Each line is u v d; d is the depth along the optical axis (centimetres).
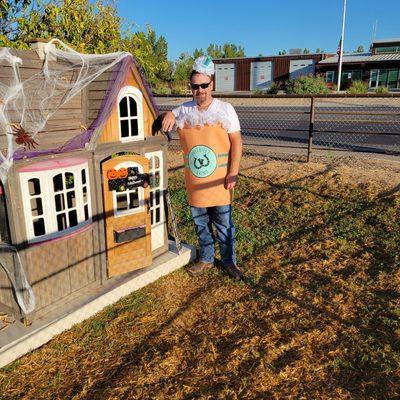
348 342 348
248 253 541
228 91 4469
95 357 339
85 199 389
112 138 400
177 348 348
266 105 2294
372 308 398
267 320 384
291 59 4178
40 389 306
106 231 410
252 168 833
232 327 376
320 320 382
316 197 674
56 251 366
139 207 431
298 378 310
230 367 322
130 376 315
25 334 344
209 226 466
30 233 341
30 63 378
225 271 482
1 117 329
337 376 311
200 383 307
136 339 362
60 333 365
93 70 404
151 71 843
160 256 488
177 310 408
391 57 3656
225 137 413
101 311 400
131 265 439
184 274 480
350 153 941
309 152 853
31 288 350
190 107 410
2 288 364
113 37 765
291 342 348
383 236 542
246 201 704
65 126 374
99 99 388
